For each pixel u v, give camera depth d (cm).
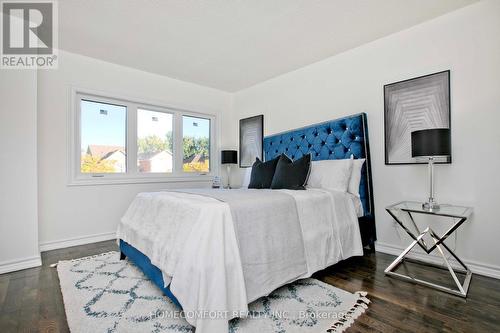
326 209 225
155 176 382
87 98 326
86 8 224
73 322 150
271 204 185
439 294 182
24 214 238
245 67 357
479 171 216
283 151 362
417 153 208
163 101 389
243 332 141
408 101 255
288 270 182
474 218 219
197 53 313
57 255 271
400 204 232
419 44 249
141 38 277
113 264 242
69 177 307
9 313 161
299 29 259
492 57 211
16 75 238
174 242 160
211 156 457
